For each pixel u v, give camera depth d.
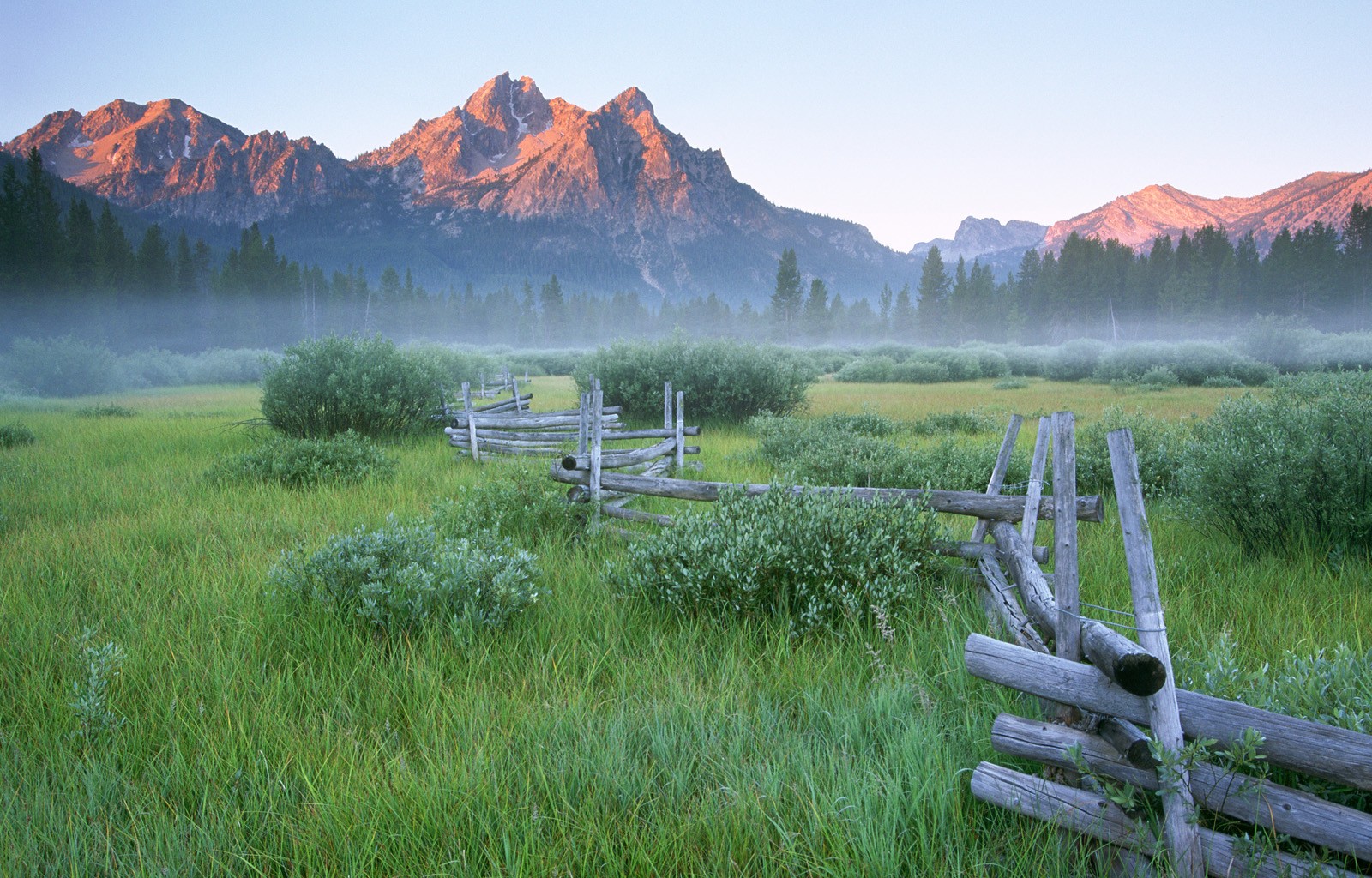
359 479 9.00
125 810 2.68
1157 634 2.24
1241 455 5.62
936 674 3.56
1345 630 3.90
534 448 11.29
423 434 13.95
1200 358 32.12
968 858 2.34
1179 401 20.92
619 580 4.78
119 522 6.83
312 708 3.31
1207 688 2.71
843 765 2.78
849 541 4.45
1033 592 3.36
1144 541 2.30
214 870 2.34
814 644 4.07
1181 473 6.46
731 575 4.25
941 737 2.93
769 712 3.24
